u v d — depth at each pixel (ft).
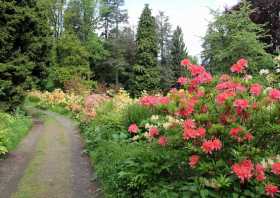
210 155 15.17
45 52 70.23
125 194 20.20
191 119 15.74
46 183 25.46
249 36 51.52
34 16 59.52
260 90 15.66
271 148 15.08
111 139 32.22
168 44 201.77
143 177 18.88
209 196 15.08
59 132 50.19
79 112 65.46
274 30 62.03
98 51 148.77
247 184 14.67
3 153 32.09
